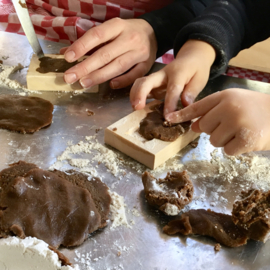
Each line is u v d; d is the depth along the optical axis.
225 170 0.77
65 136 0.82
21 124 0.82
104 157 0.77
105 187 0.67
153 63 1.18
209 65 1.00
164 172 0.74
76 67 0.94
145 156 0.74
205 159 0.80
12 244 0.50
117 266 0.54
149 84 0.87
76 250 0.56
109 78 1.00
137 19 1.19
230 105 0.73
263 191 0.65
